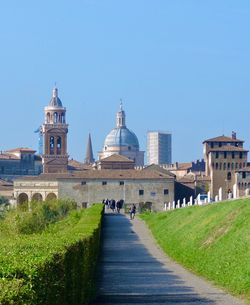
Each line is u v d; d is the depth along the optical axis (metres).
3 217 182.38
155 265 85.19
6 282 28.94
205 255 82.06
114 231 153.62
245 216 87.62
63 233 65.31
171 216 154.88
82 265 50.59
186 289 61.88
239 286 60.09
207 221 103.50
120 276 73.31
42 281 32.41
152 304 53.59
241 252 71.06
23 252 39.03
